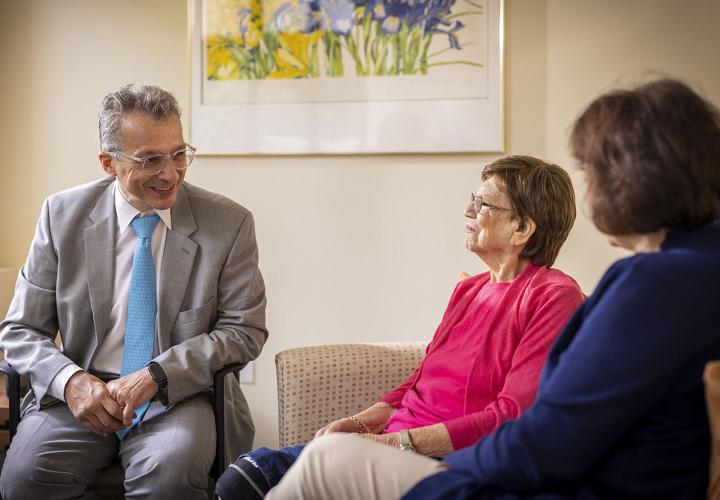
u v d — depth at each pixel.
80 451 2.11
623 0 2.87
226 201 2.39
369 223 3.05
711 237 1.20
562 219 1.87
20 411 2.30
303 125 3.05
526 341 1.72
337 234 3.08
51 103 3.21
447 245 3.01
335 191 3.07
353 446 1.34
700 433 1.14
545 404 1.16
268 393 3.15
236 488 1.80
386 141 3.00
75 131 3.20
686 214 1.20
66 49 3.19
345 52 3.01
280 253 3.12
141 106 2.13
